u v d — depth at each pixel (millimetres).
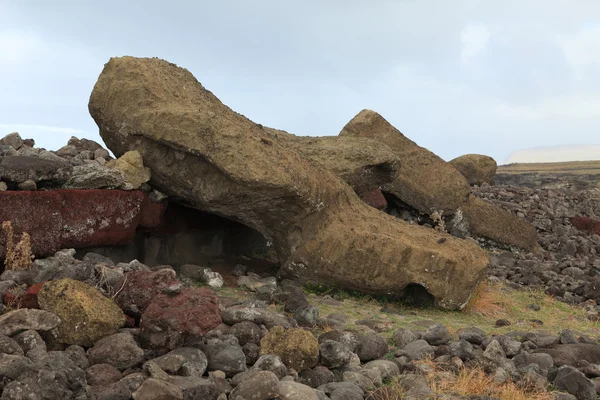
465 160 18500
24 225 6844
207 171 7949
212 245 9727
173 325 5012
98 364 4645
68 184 7441
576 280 11203
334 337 5820
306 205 8102
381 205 12656
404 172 13266
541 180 26891
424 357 5879
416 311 8148
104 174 7609
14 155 7730
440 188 13398
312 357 5207
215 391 4434
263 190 7723
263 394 4418
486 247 13672
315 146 10906
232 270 9008
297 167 8062
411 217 13570
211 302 5273
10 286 5559
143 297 5473
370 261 8148
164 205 8523
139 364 4848
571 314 8961
